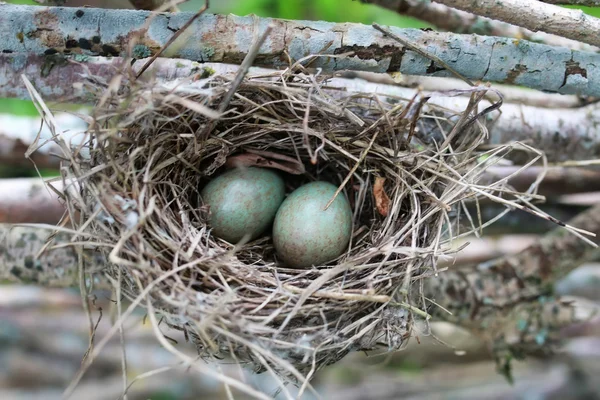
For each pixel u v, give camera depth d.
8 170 0.41
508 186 0.34
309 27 0.30
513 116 0.35
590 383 0.49
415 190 0.31
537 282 0.37
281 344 0.28
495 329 0.38
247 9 0.43
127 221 0.28
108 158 0.29
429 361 0.50
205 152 0.32
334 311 0.29
